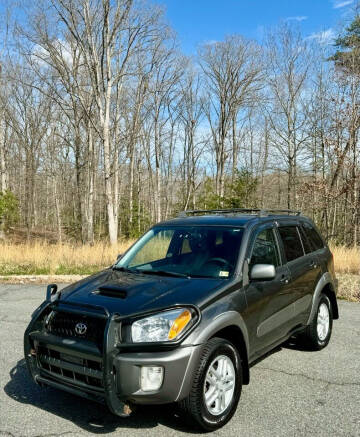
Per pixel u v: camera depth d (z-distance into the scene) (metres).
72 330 3.56
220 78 38.84
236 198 27.25
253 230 4.61
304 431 3.51
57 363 3.58
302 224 5.80
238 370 3.75
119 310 3.46
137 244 5.06
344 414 3.81
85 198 31.77
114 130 30.05
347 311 7.88
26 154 39.41
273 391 4.31
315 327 5.45
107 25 22.45
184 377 3.28
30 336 3.76
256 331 4.16
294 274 4.95
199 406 3.36
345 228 29.00
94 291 3.89
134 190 44.78
